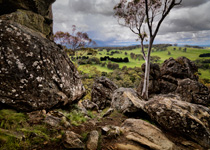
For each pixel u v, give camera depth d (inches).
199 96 720.3
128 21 807.1
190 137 229.5
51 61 280.7
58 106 285.9
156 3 655.1
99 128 258.8
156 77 935.7
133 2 740.0
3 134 143.8
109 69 5565.9
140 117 368.8
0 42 213.0
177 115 251.1
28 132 167.6
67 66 338.0
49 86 261.9
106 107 756.6
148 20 634.8
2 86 202.8
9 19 242.4
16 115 193.5
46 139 170.4
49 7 375.6
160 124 274.2
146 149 193.9
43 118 214.5
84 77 2103.8
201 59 7721.5
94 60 6422.2
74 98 338.0
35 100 232.8
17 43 231.5
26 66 232.8
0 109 199.6
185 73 895.1
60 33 1375.5
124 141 209.0
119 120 357.4
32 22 294.4
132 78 3548.2
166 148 196.2
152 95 903.7
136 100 412.8
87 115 363.3
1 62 207.8
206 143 215.2
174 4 559.2
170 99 304.0
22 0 272.2
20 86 219.3
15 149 137.3
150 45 681.6
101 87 806.5
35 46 256.1
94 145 178.7
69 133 182.4
